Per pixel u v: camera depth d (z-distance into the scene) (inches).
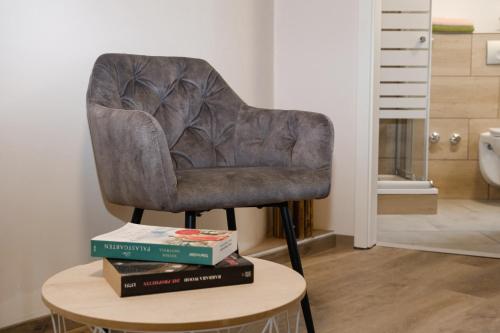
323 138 68.4
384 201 149.6
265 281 37.6
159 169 56.2
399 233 125.6
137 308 31.9
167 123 76.7
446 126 176.1
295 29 114.9
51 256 68.8
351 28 110.5
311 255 106.2
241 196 61.2
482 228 131.4
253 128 77.7
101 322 30.4
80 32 71.2
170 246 36.3
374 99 110.5
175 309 31.8
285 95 116.4
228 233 39.7
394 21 148.9
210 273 35.8
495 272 93.3
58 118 69.0
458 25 173.9
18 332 64.6
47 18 66.9
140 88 74.8
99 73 68.2
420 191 148.9
